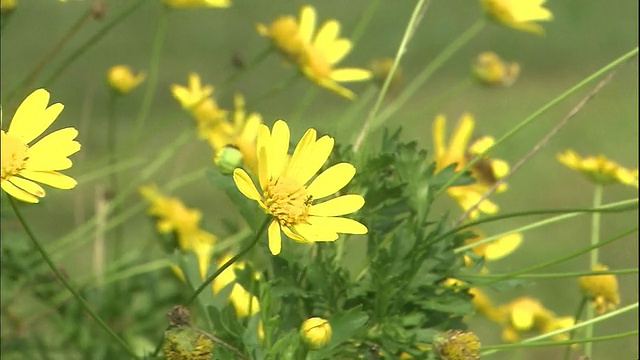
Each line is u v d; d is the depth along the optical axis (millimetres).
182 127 2789
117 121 2828
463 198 1383
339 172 1252
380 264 1283
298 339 1248
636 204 1332
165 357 1255
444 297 1293
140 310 1508
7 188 1200
